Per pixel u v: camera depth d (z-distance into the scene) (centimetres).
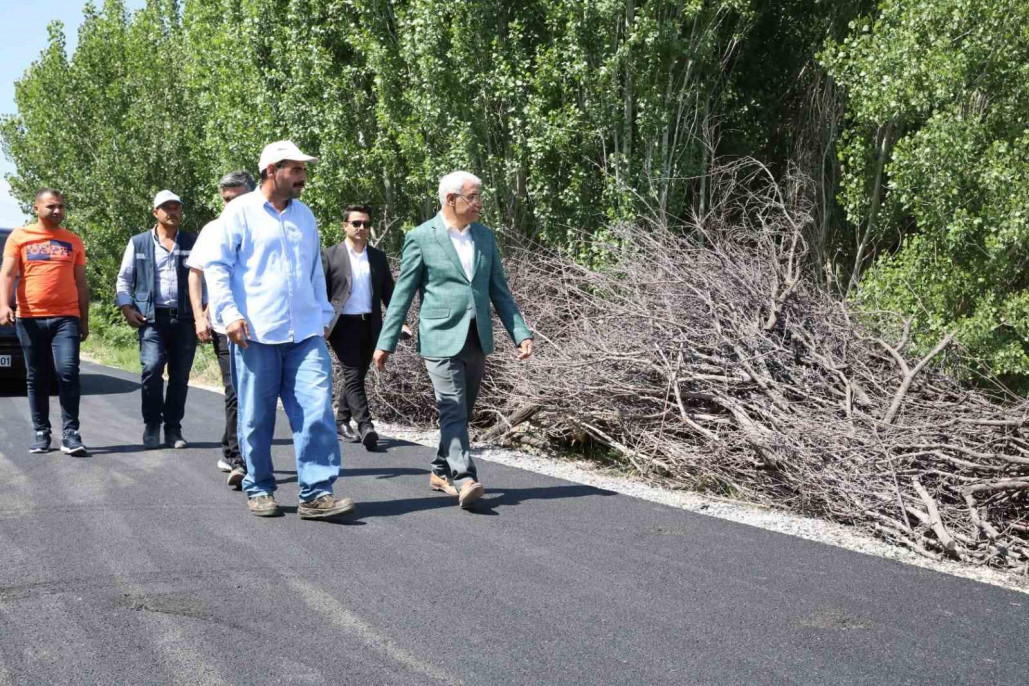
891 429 621
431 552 483
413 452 801
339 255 835
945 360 852
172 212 787
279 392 562
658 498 644
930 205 1152
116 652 347
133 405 1154
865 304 1061
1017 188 1089
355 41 1683
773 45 1638
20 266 764
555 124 1385
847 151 1302
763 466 675
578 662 345
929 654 358
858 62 1212
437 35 1503
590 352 788
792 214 1016
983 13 1105
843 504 607
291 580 433
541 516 564
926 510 576
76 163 3284
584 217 1405
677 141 1439
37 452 769
